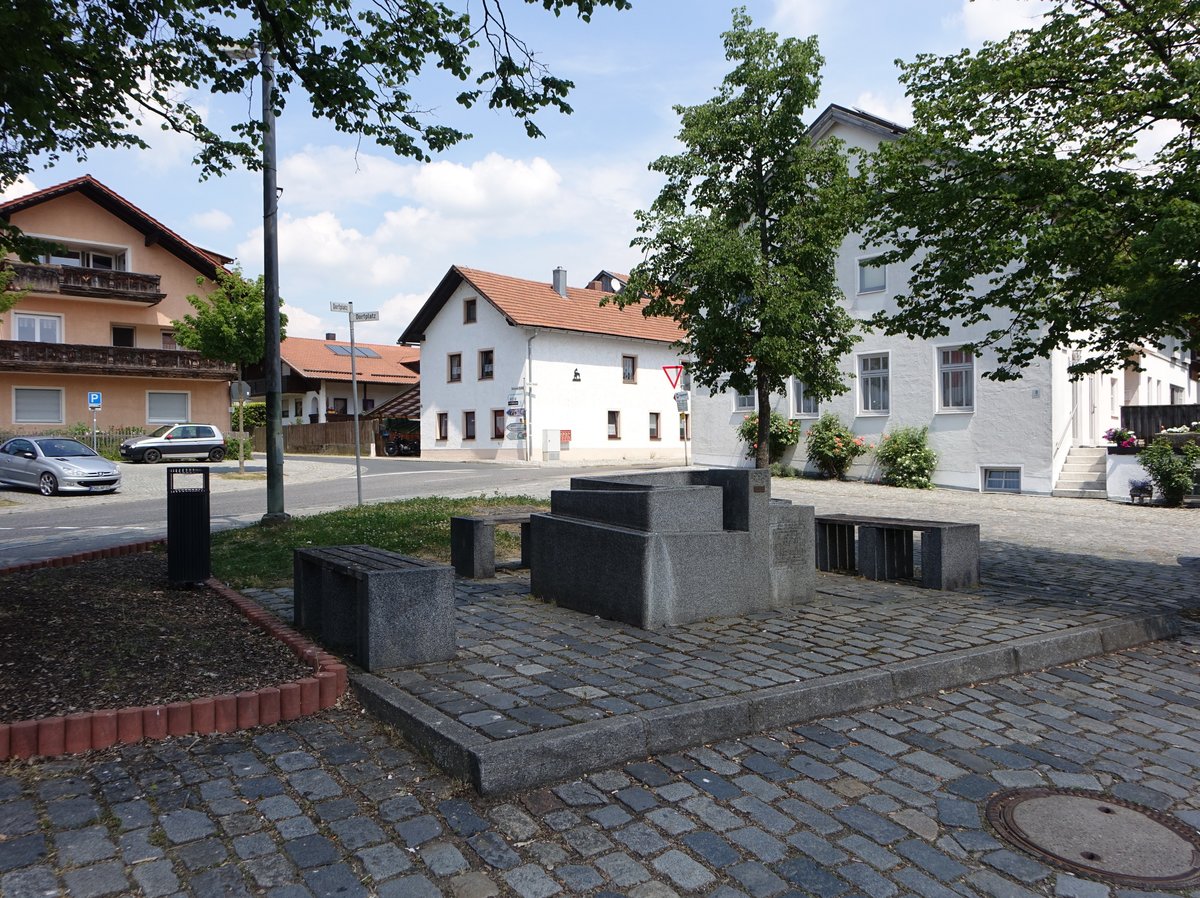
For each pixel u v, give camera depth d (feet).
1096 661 19.49
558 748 12.31
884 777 12.71
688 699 14.46
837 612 21.93
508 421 118.52
